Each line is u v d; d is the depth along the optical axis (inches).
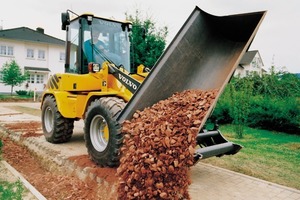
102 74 215.9
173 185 127.0
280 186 175.9
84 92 231.8
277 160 239.5
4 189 167.0
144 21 499.8
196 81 185.2
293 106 378.0
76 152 230.2
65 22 238.1
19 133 315.9
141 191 126.0
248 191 168.2
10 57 1269.7
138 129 146.6
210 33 192.7
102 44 239.1
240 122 343.6
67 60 263.4
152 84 169.8
